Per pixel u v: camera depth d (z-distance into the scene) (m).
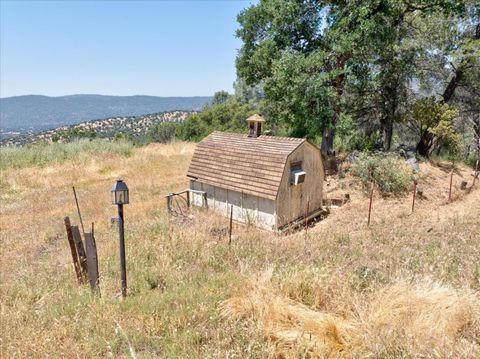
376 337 4.14
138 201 16.78
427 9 20.38
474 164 23.42
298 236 10.66
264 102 27.44
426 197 16.70
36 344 4.63
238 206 14.51
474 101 24.53
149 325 5.05
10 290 7.12
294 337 4.32
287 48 20.30
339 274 5.86
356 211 15.14
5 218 15.15
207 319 5.05
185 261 8.10
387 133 23.91
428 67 22.78
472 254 7.20
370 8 19.00
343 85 21.52
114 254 8.80
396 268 6.31
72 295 6.59
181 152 31.11
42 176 22.78
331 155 22.44
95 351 4.56
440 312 4.49
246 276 6.17
